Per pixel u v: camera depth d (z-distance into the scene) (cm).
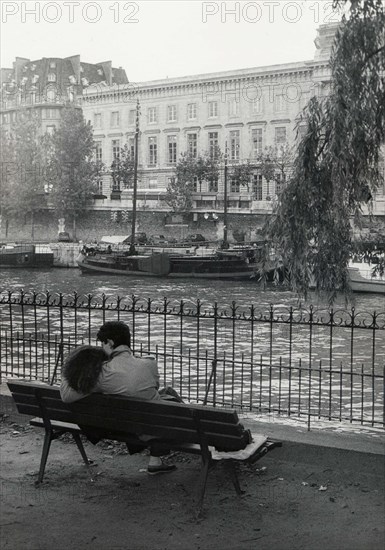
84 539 534
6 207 9469
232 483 642
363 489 629
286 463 680
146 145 10306
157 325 2977
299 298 922
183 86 9781
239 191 9100
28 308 3559
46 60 13162
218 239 7844
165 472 667
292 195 887
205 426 572
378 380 1853
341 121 827
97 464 691
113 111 10644
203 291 4881
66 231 9144
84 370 607
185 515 576
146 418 599
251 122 9150
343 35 830
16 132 9794
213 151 9575
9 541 529
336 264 902
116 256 6016
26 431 792
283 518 570
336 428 1070
